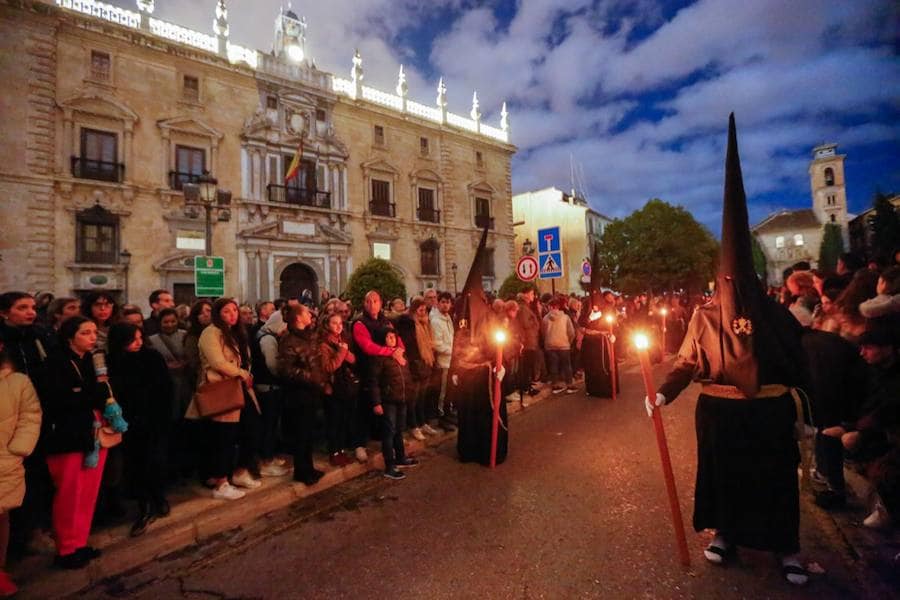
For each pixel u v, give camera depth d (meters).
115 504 3.75
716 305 2.86
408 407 5.97
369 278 19.19
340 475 4.75
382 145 25.72
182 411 4.64
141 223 17.94
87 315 4.35
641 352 3.04
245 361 4.38
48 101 16.17
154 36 18.31
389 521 3.73
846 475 4.13
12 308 3.45
